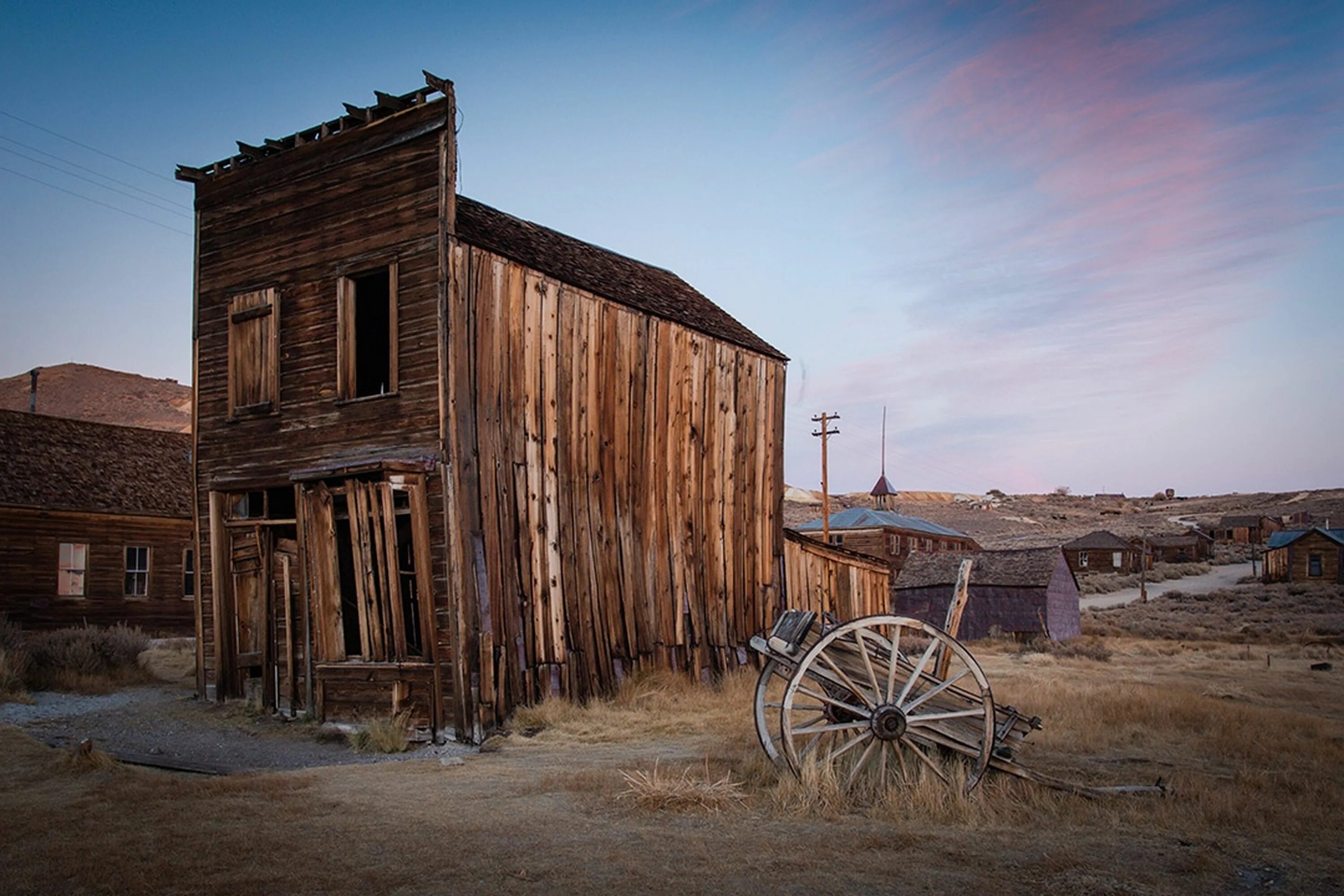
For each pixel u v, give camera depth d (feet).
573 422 56.90
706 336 69.97
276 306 55.67
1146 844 23.65
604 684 55.98
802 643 31.01
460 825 25.05
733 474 71.67
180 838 23.34
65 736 44.01
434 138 50.14
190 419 441.68
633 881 20.12
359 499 48.14
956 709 30.37
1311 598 186.50
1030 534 406.62
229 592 56.75
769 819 26.07
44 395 463.42
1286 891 20.13
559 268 57.67
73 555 93.15
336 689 48.39
